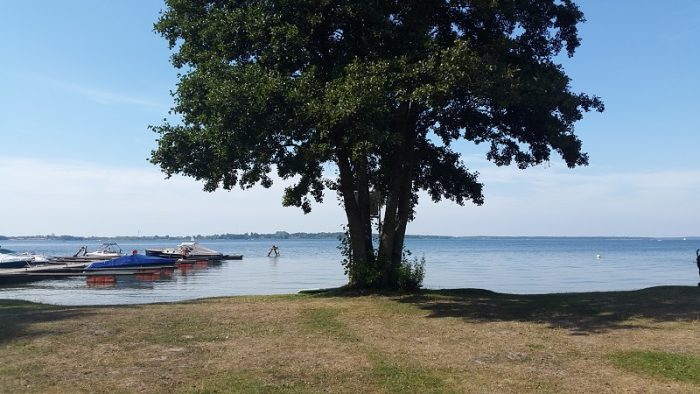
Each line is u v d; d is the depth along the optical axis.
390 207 17.56
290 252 110.12
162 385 7.14
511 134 17.78
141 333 10.60
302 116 13.53
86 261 52.78
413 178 19.98
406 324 11.66
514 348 9.23
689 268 51.66
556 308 13.52
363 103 12.45
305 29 14.78
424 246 175.00
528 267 53.53
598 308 13.31
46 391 6.83
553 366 8.07
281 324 11.66
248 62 15.23
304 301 15.57
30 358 8.53
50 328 11.07
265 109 13.55
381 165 18.39
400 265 17.81
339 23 15.02
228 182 16.97
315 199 19.33
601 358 8.45
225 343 9.73
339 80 13.45
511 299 15.47
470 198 20.22
